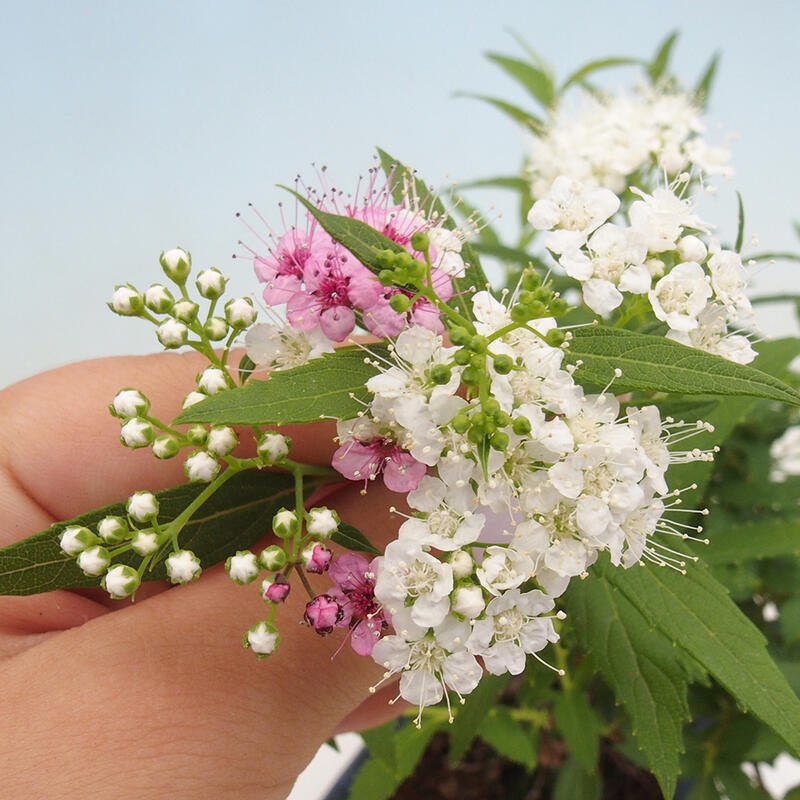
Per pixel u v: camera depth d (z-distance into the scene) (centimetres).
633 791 25
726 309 12
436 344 11
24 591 12
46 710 12
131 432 12
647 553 13
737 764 21
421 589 11
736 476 22
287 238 12
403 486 12
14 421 15
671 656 15
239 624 12
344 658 13
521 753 21
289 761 13
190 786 12
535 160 22
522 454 11
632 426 12
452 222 13
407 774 21
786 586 21
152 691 12
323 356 11
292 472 13
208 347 12
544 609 11
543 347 11
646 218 12
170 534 12
